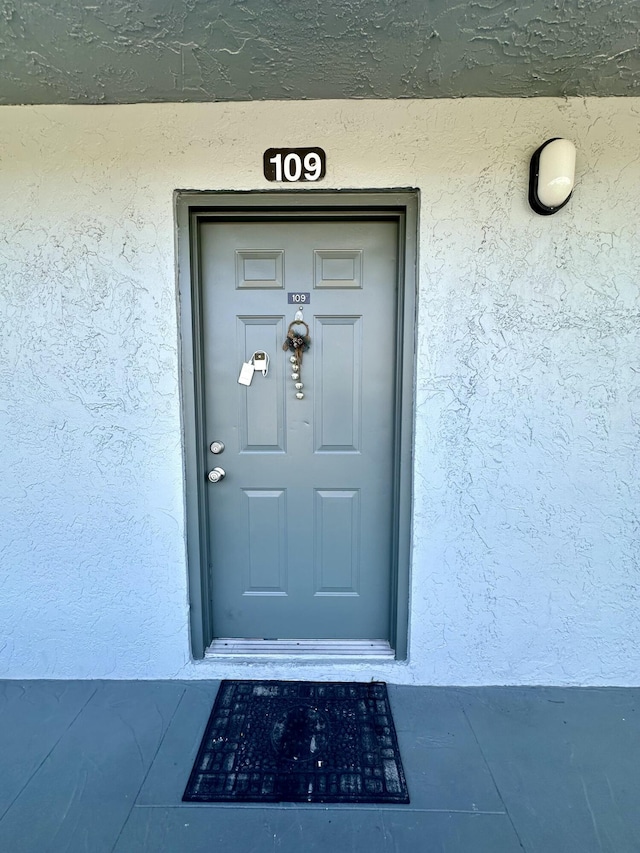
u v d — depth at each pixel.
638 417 1.89
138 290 1.89
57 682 2.07
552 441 1.92
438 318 1.86
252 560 2.19
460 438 1.93
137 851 1.38
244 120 1.79
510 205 1.80
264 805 1.51
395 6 1.34
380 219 1.97
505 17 1.38
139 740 1.76
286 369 2.08
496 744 1.74
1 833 1.43
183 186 1.83
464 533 1.98
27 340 1.92
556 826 1.45
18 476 1.99
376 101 1.77
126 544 2.02
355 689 2.02
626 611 1.99
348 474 2.13
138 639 2.07
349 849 1.39
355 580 2.20
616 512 1.94
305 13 1.36
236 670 2.08
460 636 2.03
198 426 2.03
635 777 1.62
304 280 2.02
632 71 1.61
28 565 2.04
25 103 1.78
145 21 1.39
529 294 1.84
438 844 1.40
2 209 1.85
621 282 1.83
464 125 1.77
